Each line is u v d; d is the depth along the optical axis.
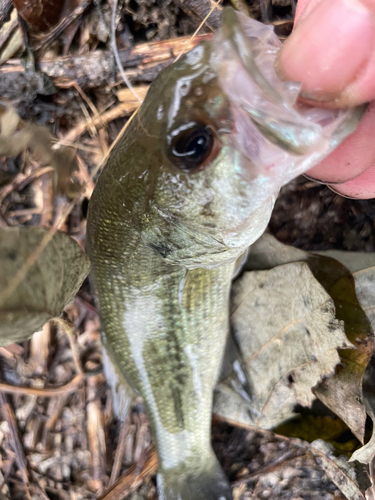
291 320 0.11
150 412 0.12
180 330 0.11
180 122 0.07
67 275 0.08
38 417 0.13
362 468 0.11
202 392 0.12
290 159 0.07
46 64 0.11
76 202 0.12
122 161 0.08
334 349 0.10
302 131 0.07
